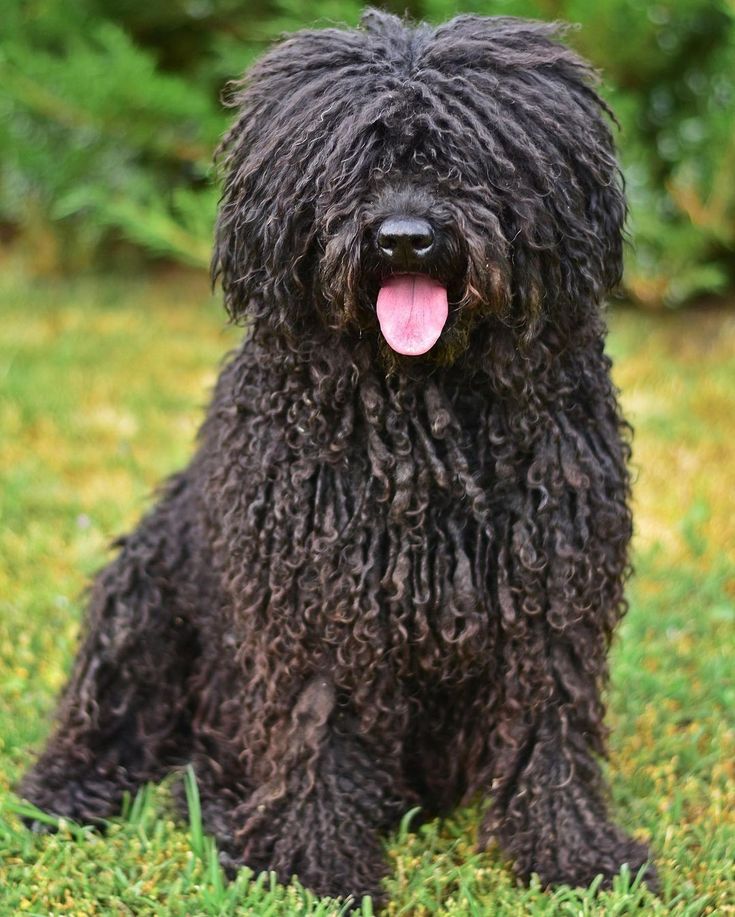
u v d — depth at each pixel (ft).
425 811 11.68
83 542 17.25
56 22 27.99
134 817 11.56
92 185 28.68
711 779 12.36
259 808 10.75
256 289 9.93
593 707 10.58
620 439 10.50
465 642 9.84
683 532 17.49
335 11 24.32
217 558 10.79
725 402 22.36
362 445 9.77
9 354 24.76
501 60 9.69
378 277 9.39
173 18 28.63
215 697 11.75
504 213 9.39
